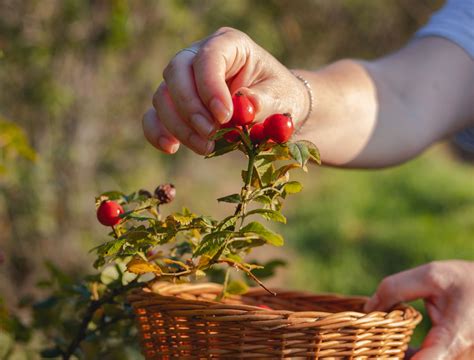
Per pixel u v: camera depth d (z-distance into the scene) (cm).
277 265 90
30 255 181
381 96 95
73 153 194
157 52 220
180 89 72
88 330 88
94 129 203
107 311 85
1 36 163
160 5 211
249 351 74
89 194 199
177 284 81
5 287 177
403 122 95
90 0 180
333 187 433
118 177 218
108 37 182
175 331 75
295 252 314
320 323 74
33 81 177
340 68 94
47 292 181
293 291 88
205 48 73
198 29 232
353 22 362
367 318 75
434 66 100
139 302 76
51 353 86
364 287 285
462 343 84
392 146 94
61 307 93
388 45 390
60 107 183
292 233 336
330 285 284
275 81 77
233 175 381
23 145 96
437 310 86
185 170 292
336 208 375
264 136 72
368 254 311
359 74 94
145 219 73
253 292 88
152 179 248
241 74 76
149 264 74
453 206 392
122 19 176
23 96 179
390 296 86
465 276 86
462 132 111
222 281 93
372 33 377
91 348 90
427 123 98
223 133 71
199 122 72
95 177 207
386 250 315
